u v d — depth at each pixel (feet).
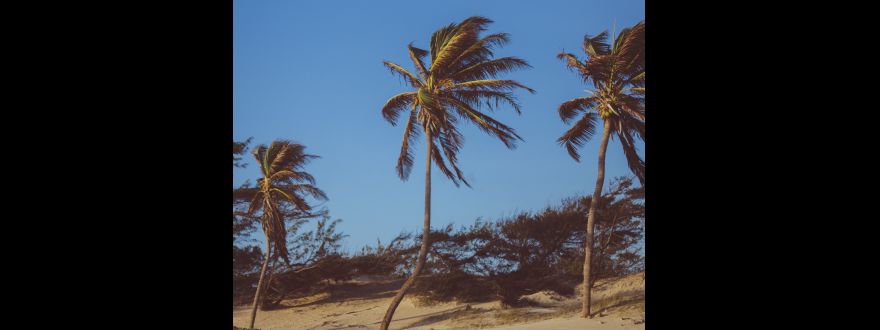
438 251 137.28
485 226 135.23
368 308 135.74
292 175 122.83
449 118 99.35
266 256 128.57
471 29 95.81
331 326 128.06
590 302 106.52
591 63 94.02
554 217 132.77
